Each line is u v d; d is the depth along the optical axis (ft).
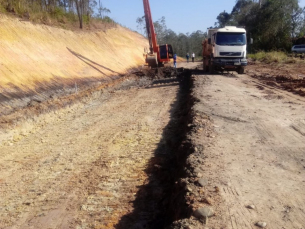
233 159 19.27
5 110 42.32
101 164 25.67
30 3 87.97
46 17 91.86
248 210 13.66
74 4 113.91
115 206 19.19
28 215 18.99
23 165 26.91
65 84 63.93
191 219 13.16
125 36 162.30
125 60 123.85
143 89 64.23
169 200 18.28
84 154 28.37
